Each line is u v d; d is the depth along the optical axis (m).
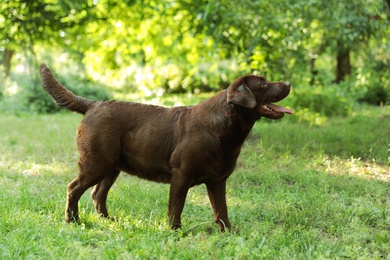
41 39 20.16
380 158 11.55
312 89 20.39
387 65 26.62
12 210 7.05
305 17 16.39
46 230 6.31
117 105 6.95
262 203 8.16
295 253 5.70
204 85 32.84
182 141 6.48
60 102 7.03
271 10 15.51
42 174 10.09
